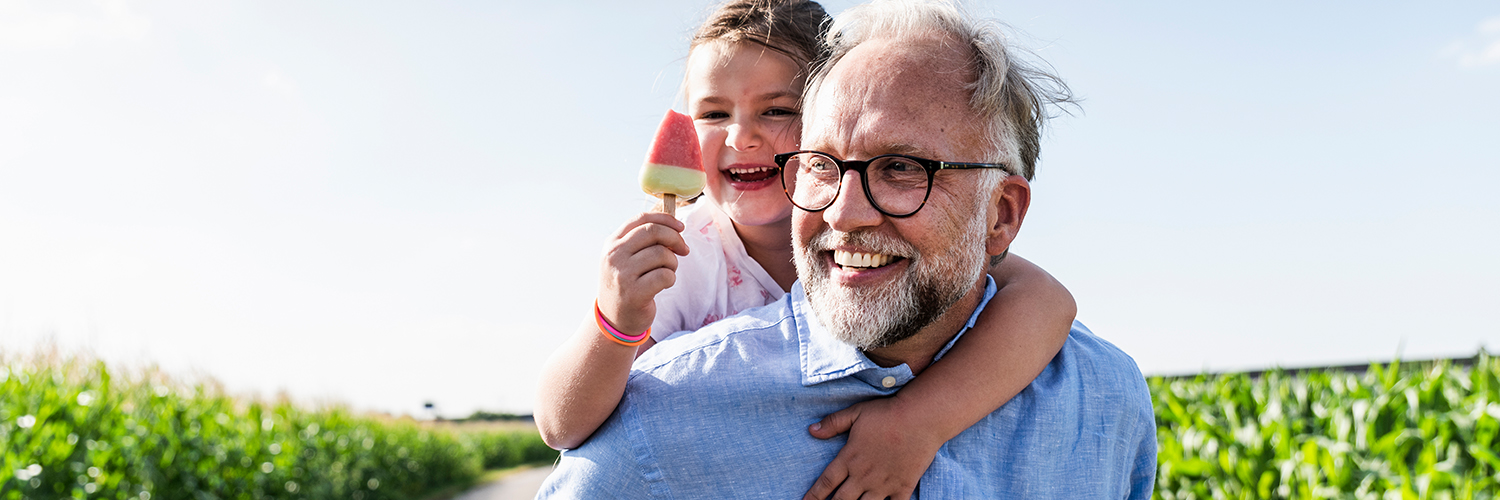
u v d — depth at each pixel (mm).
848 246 1370
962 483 1502
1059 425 1620
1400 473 3459
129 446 6496
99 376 7457
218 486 7934
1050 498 1574
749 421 1501
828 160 1398
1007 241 1537
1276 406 4219
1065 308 1781
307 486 10578
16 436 5625
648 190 1673
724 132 2254
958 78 1404
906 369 1543
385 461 14508
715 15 2363
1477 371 4055
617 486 1472
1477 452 3271
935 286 1381
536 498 1604
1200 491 4203
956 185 1373
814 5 2412
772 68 2213
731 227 2332
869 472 1443
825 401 1527
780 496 1465
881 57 1407
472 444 23812
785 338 1597
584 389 1474
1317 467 3637
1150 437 1811
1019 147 1519
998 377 1563
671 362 1560
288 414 11172
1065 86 1688
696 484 1467
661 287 1417
